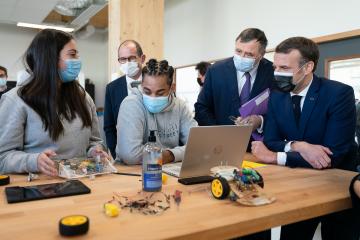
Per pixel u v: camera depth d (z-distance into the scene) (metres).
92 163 1.35
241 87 2.08
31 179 1.20
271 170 1.42
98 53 8.88
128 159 1.47
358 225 1.25
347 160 1.56
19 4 5.82
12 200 0.94
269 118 1.74
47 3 5.73
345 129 1.51
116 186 1.13
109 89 2.46
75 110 1.46
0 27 7.74
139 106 1.53
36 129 1.35
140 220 0.81
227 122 2.08
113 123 2.44
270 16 3.64
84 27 8.02
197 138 1.18
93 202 0.95
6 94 1.35
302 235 1.59
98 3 5.47
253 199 0.97
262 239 1.75
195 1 4.93
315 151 1.46
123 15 3.54
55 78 1.35
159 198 1.01
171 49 5.62
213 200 1.00
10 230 0.74
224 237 0.80
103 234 0.72
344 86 1.55
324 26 3.07
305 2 3.24
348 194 1.08
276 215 0.90
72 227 0.71
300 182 1.22
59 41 1.35
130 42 2.43
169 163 1.50
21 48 7.95
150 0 3.68
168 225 0.79
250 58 1.94
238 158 1.35
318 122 1.56
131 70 2.36
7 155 1.27
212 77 2.15
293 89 1.60
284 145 1.58
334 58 2.98
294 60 1.51
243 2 4.02
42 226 0.76
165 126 1.60
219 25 4.44
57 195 0.99
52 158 1.30
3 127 1.30
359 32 2.74
